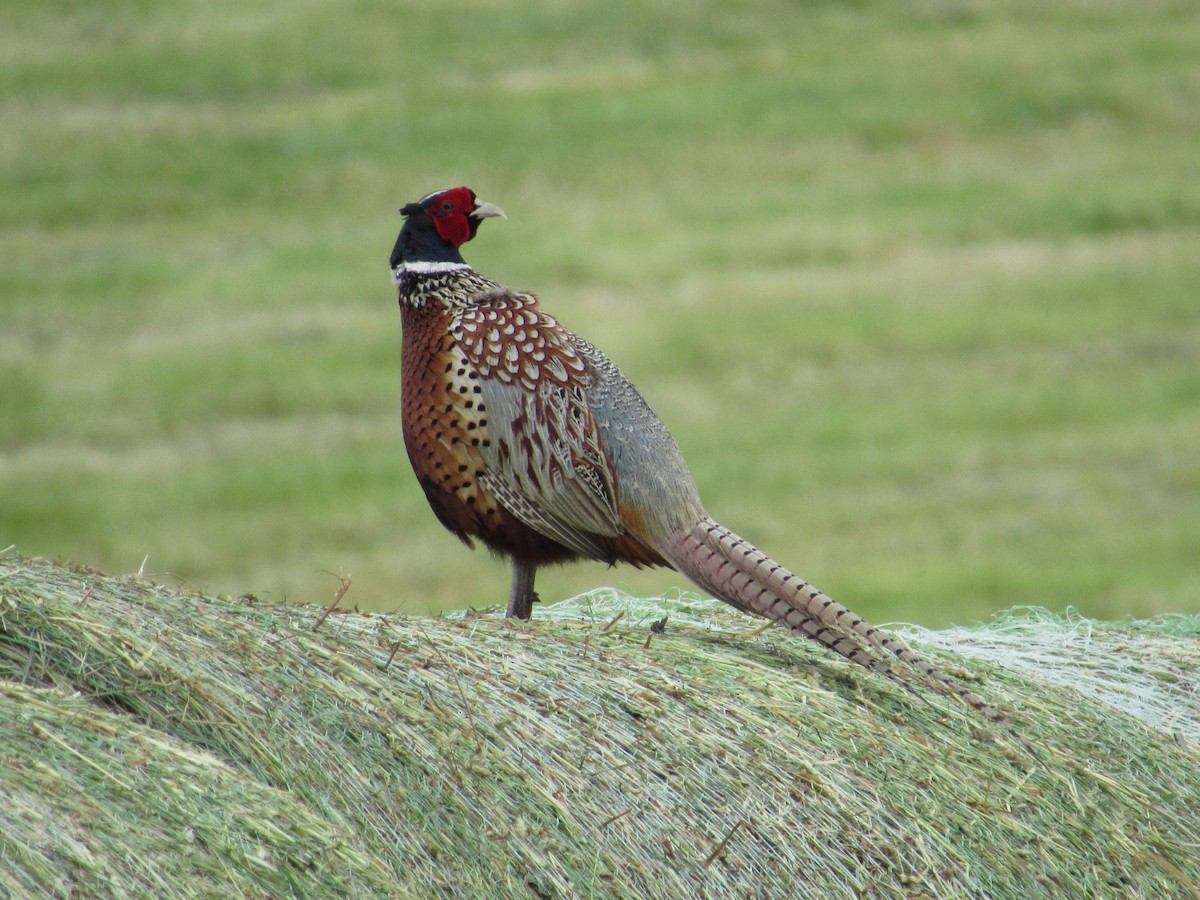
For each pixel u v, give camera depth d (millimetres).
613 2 62406
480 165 47125
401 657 7102
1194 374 29375
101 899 5336
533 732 7004
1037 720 8547
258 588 20047
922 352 31266
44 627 6246
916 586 19078
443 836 6453
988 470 24500
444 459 9094
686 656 8039
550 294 35781
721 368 30578
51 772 5559
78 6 64250
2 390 29750
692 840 6953
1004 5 60812
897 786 7602
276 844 5805
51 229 43281
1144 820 8219
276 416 28406
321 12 63188
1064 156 46156
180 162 48594
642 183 45125
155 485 24656
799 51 56375
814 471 24641
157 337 33375
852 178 45062
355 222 43000
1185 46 54875
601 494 8703
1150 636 10406
